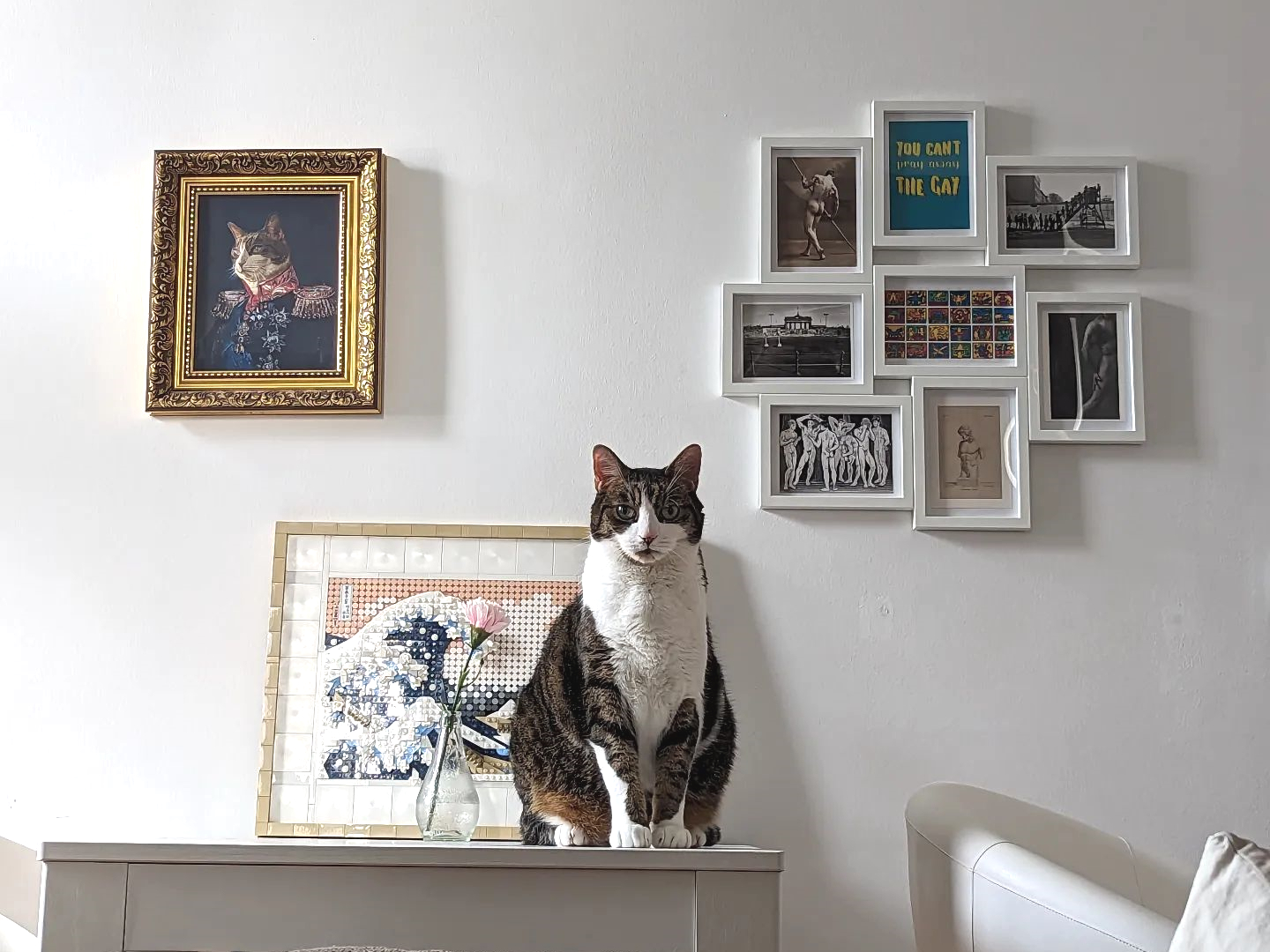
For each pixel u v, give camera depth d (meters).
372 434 2.03
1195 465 2.03
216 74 2.11
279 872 1.48
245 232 2.06
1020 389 2.02
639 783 1.57
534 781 1.71
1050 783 1.95
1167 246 2.07
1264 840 1.94
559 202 2.08
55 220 2.08
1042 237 2.07
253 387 2.02
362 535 1.99
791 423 2.03
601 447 1.68
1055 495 2.02
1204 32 2.11
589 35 2.12
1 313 2.06
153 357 2.02
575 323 2.06
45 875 1.47
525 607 1.98
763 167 2.07
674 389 2.04
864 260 2.06
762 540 2.01
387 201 2.08
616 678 1.61
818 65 2.11
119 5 2.12
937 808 1.64
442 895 1.48
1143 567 2.00
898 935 1.92
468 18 2.11
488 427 2.03
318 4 2.12
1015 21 2.12
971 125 2.09
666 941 1.48
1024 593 2.00
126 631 1.99
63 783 1.95
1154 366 2.05
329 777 1.92
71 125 2.10
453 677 1.96
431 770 1.75
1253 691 1.97
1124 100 2.10
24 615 1.99
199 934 1.47
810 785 1.95
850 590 2.00
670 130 2.10
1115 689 1.97
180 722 1.96
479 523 2.01
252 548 2.01
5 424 2.03
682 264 2.07
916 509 2.00
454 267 2.07
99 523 2.01
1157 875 1.70
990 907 1.45
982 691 1.97
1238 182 2.09
